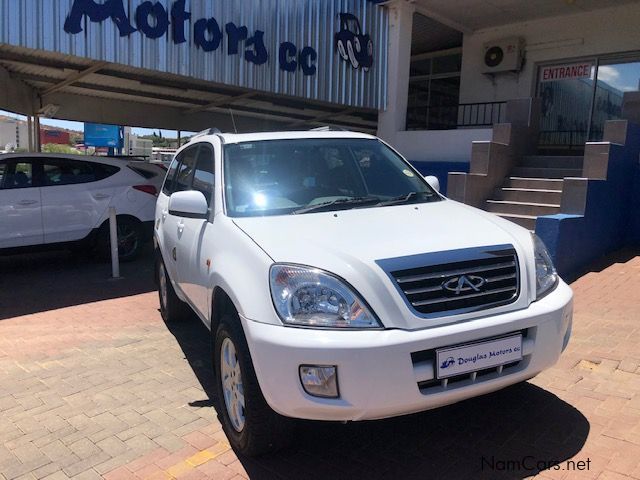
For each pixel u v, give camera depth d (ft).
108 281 25.94
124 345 17.13
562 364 14.12
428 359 9.10
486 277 9.90
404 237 10.27
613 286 21.03
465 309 9.50
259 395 9.66
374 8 39.63
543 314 10.03
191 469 10.32
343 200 12.92
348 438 11.17
